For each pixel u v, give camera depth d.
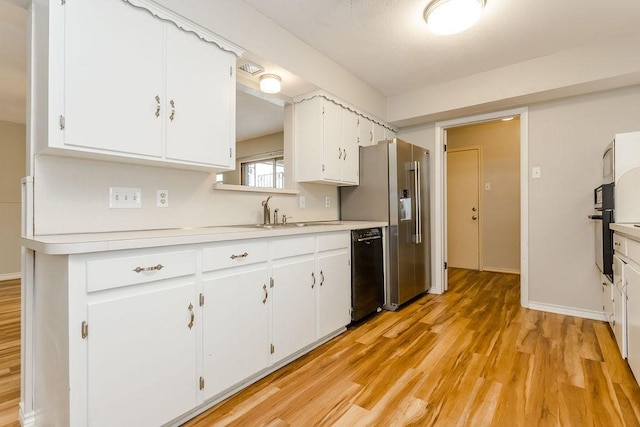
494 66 2.94
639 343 1.55
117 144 1.43
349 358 2.05
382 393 1.65
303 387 1.71
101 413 1.15
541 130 3.04
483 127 4.98
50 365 1.23
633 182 2.09
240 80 2.45
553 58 2.71
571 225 2.90
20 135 4.62
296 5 2.06
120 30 1.44
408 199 3.27
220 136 1.86
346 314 2.51
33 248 1.18
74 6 1.31
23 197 1.41
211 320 1.52
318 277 2.21
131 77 1.48
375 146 3.18
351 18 2.20
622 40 2.44
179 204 1.96
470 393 1.64
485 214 4.98
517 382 1.73
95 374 1.13
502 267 4.85
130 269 1.23
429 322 2.71
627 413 1.45
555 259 2.97
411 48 2.62
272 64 2.24
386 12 2.13
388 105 3.70
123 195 1.70
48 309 1.26
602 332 2.44
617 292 2.06
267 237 1.82
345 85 2.99
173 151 1.64
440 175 3.71
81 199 1.55
